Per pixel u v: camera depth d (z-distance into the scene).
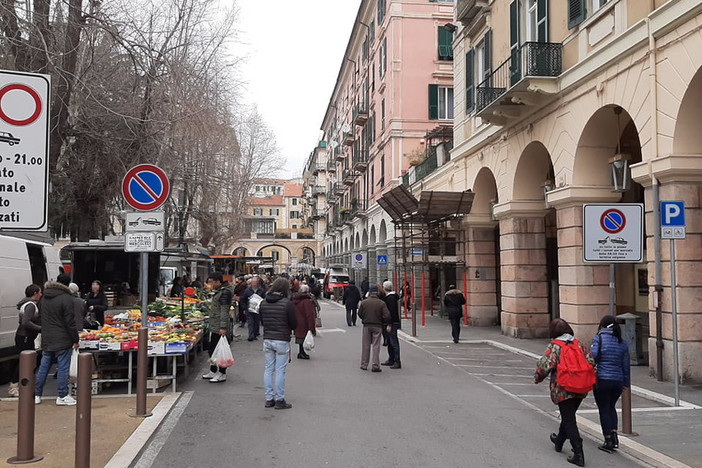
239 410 8.60
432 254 26.97
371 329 12.43
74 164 19.19
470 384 11.04
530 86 14.51
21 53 13.98
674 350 9.14
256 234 88.50
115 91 17.11
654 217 10.95
